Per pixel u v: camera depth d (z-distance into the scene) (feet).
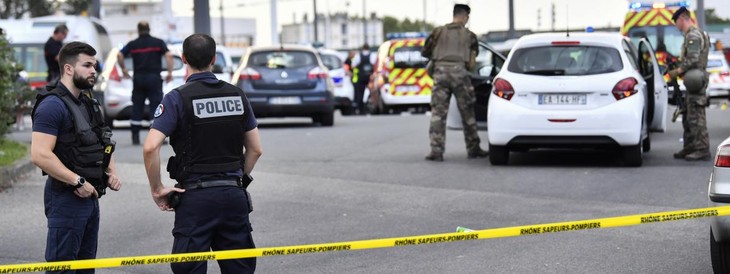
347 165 66.54
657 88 68.39
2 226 46.96
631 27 152.97
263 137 88.43
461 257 39.78
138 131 81.00
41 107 29.94
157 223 47.62
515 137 61.77
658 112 68.85
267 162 68.85
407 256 40.19
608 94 60.59
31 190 56.85
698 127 65.16
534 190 54.90
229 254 27.35
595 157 68.95
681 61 64.64
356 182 59.11
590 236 42.93
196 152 28.19
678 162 64.80
